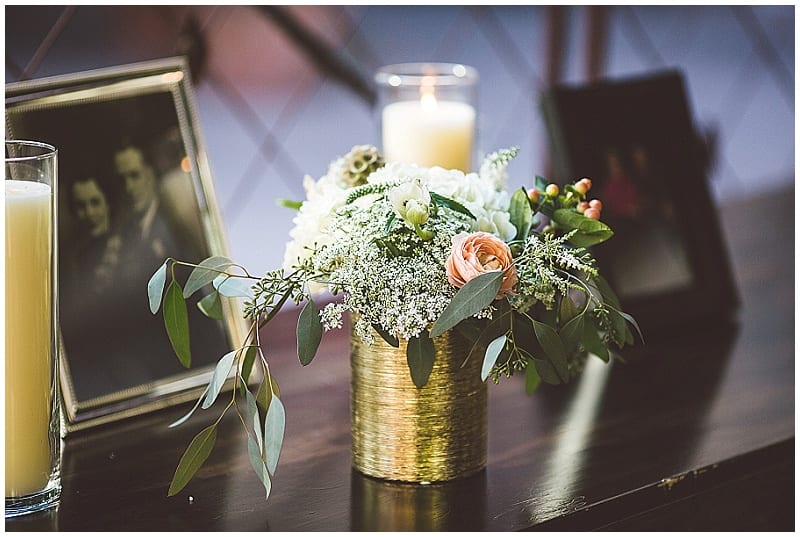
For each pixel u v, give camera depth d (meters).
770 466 1.03
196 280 0.84
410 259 0.83
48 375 0.86
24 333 0.84
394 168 0.90
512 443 1.02
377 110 1.33
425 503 0.89
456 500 0.90
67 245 1.00
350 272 0.82
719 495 1.00
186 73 1.10
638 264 1.32
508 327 0.83
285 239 1.44
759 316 1.40
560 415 1.09
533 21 1.65
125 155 1.05
